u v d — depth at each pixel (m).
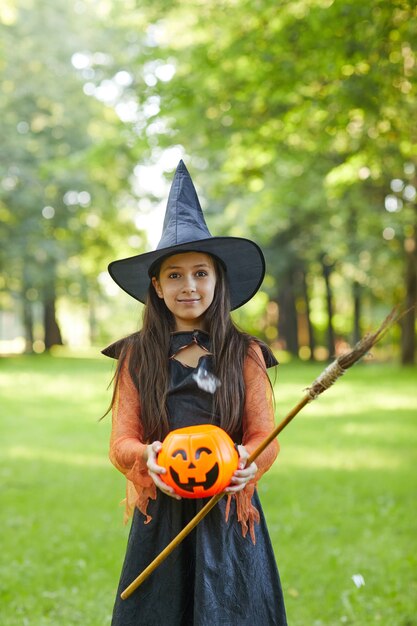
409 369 27.69
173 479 3.06
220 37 12.23
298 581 5.82
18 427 15.00
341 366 2.92
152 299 3.43
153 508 3.27
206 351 3.35
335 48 9.79
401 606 5.27
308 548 6.71
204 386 3.29
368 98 10.30
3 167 30.03
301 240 31.22
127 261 3.36
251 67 11.51
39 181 30.73
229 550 3.20
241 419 3.32
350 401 18.53
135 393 3.38
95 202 32.81
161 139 14.00
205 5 12.27
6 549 6.72
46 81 31.55
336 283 42.41
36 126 31.98
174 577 3.22
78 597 5.50
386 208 25.25
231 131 14.03
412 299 27.77
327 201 24.31
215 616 3.12
